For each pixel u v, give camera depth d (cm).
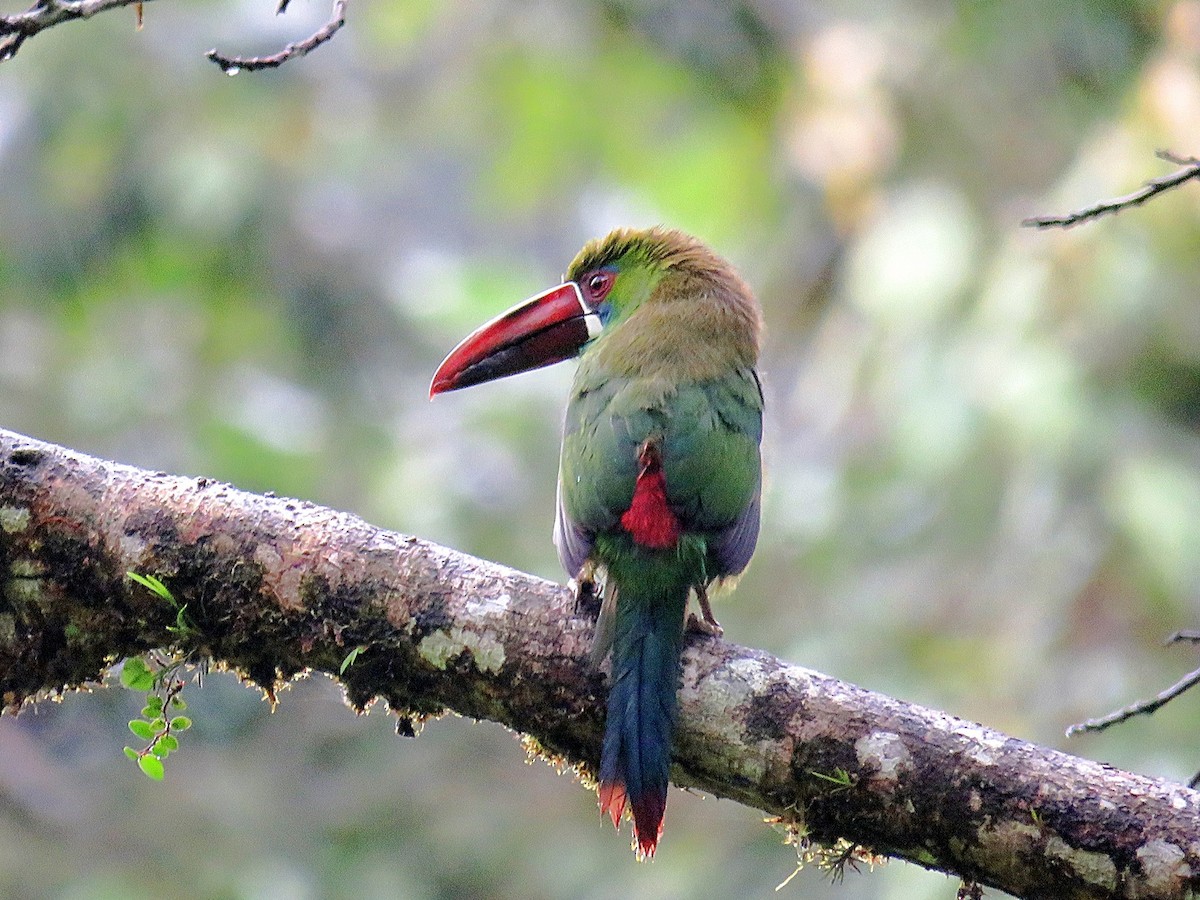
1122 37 1385
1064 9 1392
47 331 1611
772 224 1591
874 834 562
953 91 1402
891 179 1398
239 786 1404
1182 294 1168
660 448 666
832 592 1325
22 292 1617
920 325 1253
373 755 1452
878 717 562
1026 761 545
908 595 1277
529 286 1661
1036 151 1387
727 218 1633
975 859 549
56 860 1343
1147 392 1199
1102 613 1201
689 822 1318
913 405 1219
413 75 1734
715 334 748
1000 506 1258
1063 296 1175
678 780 594
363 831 1409
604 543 650
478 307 1612
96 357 1568
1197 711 1166
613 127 1675
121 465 627
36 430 1527
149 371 1574
